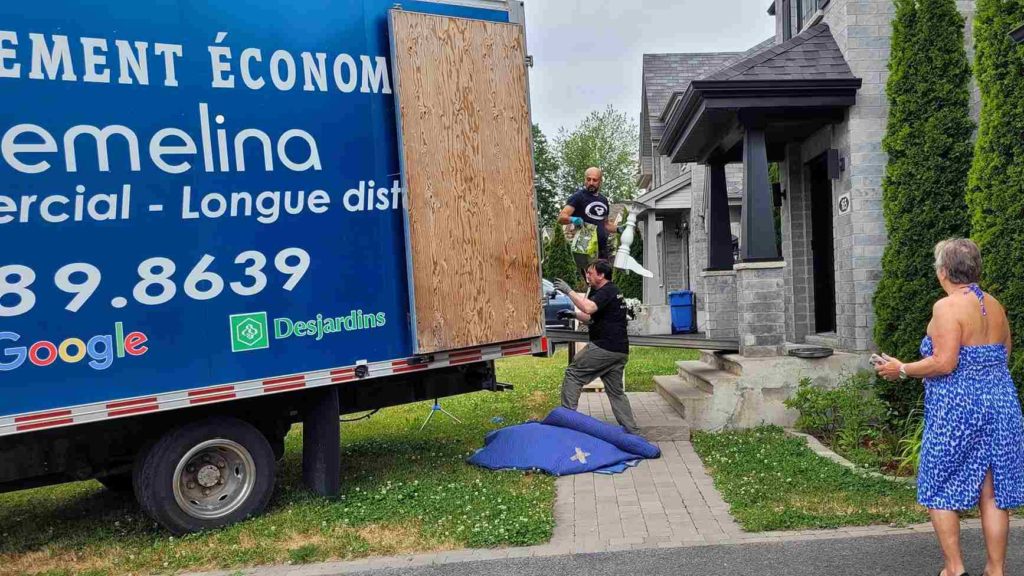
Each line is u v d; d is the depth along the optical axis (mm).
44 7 4777
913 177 7480
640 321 17000
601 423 7184
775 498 5574
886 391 7484
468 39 6375
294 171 5695
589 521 5340
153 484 5277
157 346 5141
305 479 6195
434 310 6137
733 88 7977
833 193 8688
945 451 3832
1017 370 5965
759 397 7961
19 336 4695
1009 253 6117
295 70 5703
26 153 4723
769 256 8188
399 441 8211
